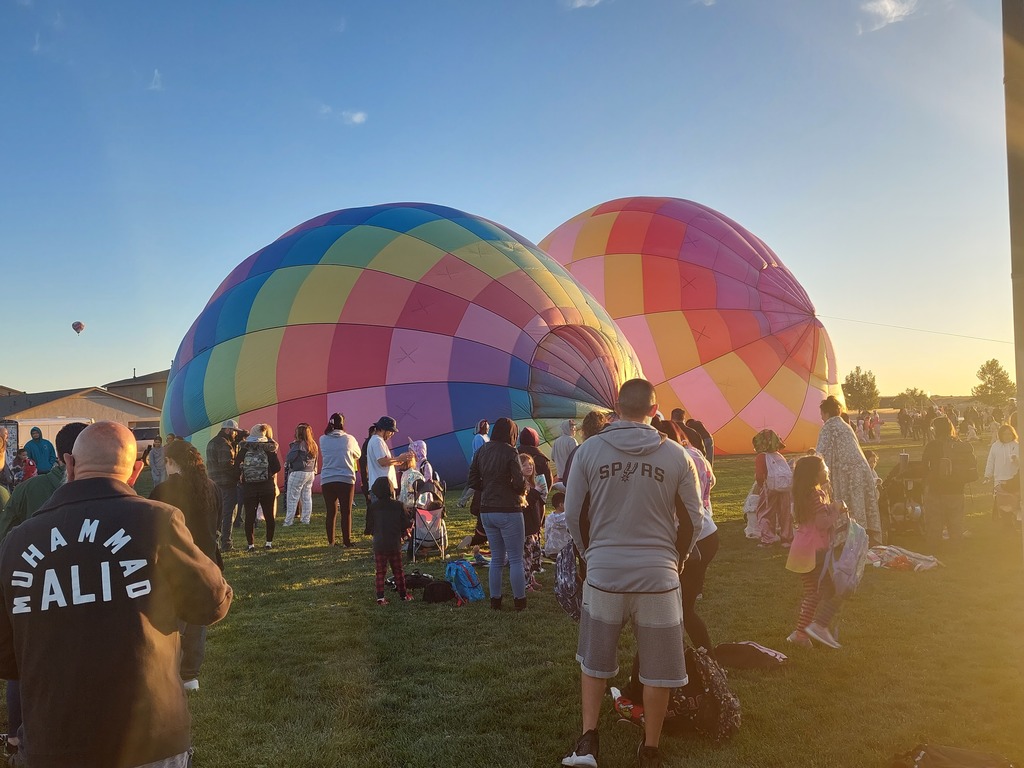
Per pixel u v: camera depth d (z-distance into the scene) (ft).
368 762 13.09
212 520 15.35
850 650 17.98
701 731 13.53
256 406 50.49
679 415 29.84
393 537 23.99
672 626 12.29
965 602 22.07
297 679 17.04
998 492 34.14
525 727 14.37
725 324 72.23
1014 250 9.04
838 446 28.48
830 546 18.10
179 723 7.84
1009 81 8.86
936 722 13.89
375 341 49.98
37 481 14.25
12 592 7.52
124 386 213.25
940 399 287.48
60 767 7.27
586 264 76.33
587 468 12.71
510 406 49.65
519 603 22.59
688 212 77.77
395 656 18.54
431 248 53.11
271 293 52.95
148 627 7.64
